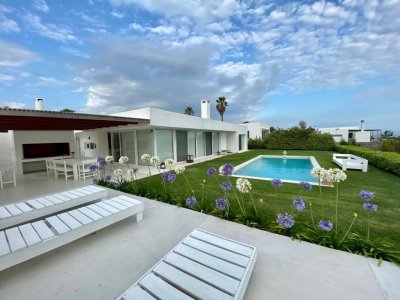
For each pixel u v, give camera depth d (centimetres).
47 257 279
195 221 386
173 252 241
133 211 377
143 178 821
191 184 708
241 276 199
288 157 1691
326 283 221
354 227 368
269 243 303
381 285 217
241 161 1391
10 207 397
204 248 250
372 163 1129
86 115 653
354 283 221
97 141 1411
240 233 335
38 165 1062
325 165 1155
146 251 290
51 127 932
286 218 324
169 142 1291
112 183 667
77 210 359
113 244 309
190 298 175
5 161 1156
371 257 264
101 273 245
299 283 222
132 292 183
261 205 482
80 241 319
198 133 1628
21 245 247
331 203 498
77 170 838
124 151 1322
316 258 265
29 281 234
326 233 309
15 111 480
